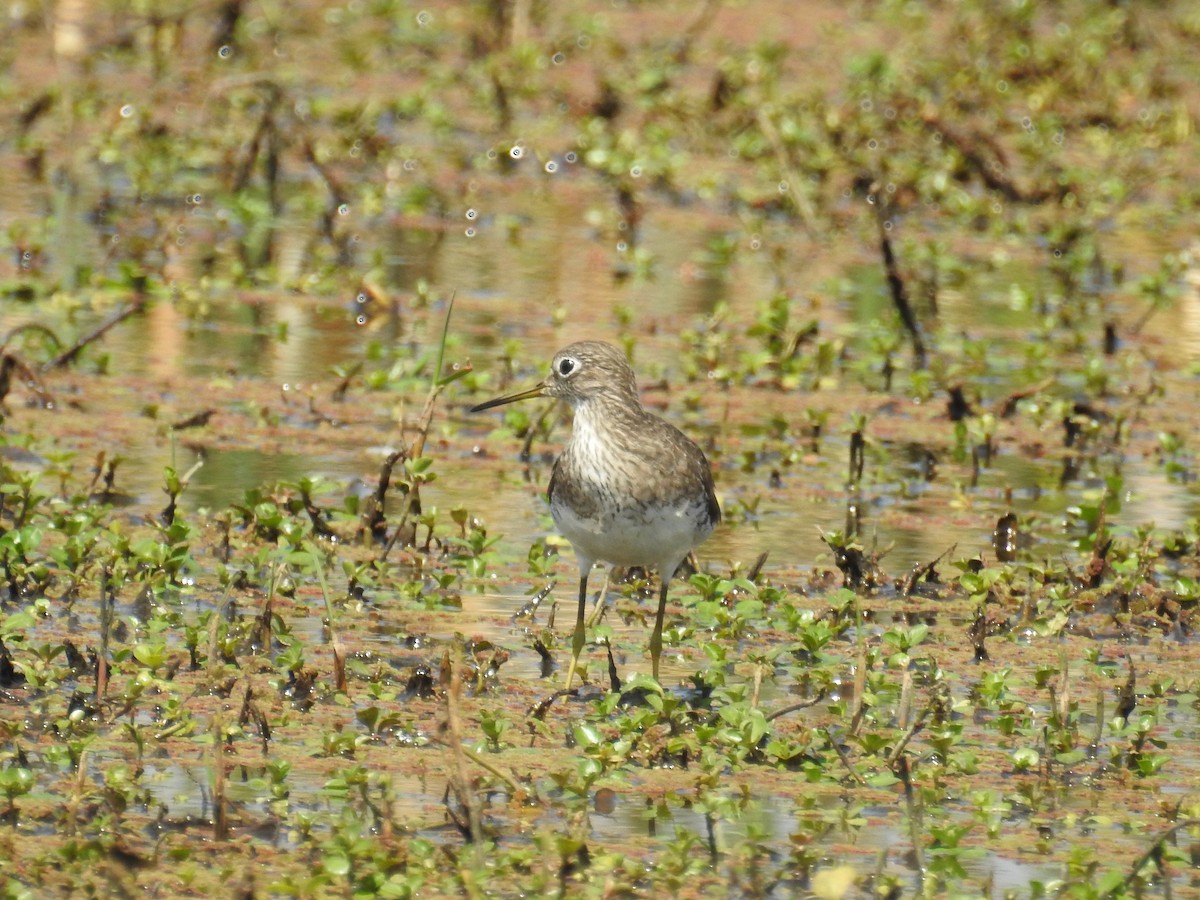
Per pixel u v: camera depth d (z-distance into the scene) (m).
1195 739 10.45
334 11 32.84
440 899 8.34
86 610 11.74
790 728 10.43
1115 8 33.53
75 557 11.91
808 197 24.52
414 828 9.02
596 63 30.59
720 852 8.92
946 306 20.89
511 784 9.27
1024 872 8.84
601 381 10.95
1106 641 12.02
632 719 10.08
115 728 10.00
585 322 19.50
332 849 8.60
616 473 10.75
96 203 23.38
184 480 13.25
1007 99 28.66
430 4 34.22
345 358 18.05
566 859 8.55
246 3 30.81
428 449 15.58
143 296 19.52
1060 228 23.22
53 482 14.22
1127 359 18.64
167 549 12.03
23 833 8.82
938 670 11.10
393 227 23.17
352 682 10.85
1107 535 13.09
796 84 29.56
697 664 11.45
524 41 30.69
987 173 24.98
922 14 34.34
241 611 11.86
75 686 10.55
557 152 26.53
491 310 19.81
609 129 27.14
